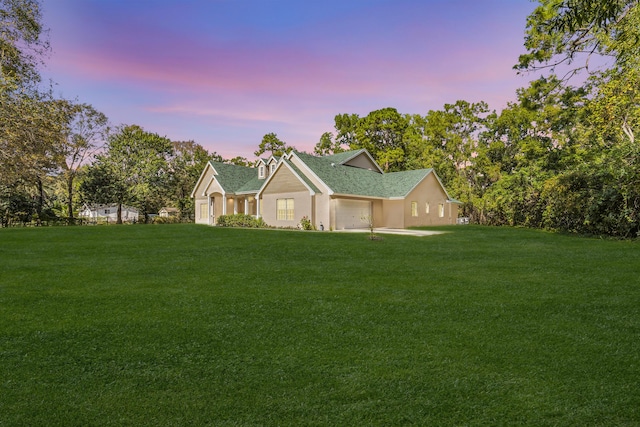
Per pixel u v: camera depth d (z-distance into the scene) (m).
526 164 36.56
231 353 4.10
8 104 21.67
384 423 2.79
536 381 3.43
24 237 16.80
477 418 2.85
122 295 6.60
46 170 30.41
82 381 3.46
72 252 12.09
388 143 49.84
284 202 26.70
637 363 3.80
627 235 16.67
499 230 22.36
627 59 10.19
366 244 14.51
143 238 16.78
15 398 3.15
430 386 3.35
